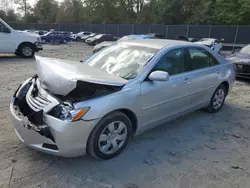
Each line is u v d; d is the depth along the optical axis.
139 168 2.82
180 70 3.72
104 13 47.72
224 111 4.93
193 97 3.99
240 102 5.62
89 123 2.56
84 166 2.80
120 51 3.77
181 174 2.76
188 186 2.57
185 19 36.94
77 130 2.50
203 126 4.12
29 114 2.80
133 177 2.66
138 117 3.10
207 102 4.45
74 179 2.57
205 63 4.28
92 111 2.57
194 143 3.51
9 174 2.58
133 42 3.95
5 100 4.90
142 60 3.36
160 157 3.08
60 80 2.62
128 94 2.89
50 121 2.51
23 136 2.72
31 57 12.05
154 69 3.28
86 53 15.69
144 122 3.23
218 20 32.09
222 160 3.10
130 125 3.05
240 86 7.36
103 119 2.71
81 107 2.52
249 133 3.95
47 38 26.38
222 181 2.68
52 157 2.93
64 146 2.51
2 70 8.23
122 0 47.88
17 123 2.77
